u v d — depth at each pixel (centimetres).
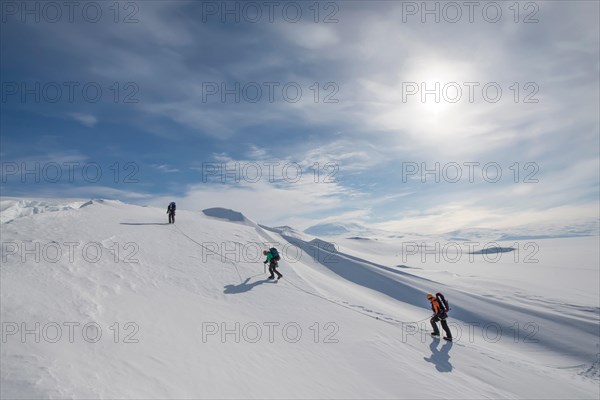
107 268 1159
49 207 2125
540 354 1523
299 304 1231
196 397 587
